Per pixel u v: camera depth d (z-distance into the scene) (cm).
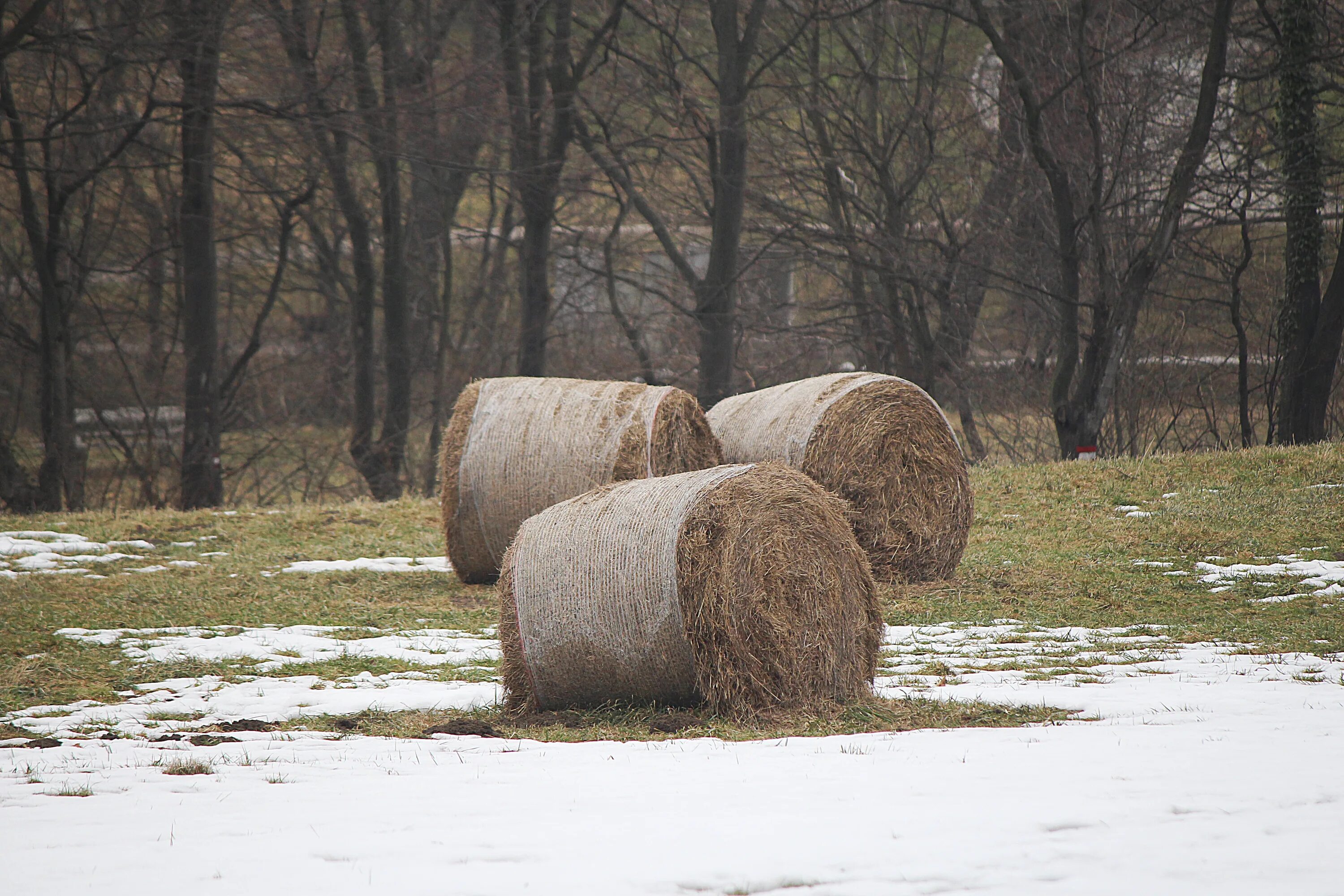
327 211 14200
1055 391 11031
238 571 6688
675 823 2036
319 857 1858
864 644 3709
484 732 3312
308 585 6247
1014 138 12825
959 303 13750
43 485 11162
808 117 13400
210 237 11119
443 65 13525
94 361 13162
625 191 13012
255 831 2041
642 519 3506
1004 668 4203
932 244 12675
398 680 4112
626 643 3459
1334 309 10575
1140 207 12281
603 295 16562
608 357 15188
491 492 5953
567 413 5944
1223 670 3962
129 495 13662
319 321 17475
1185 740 2750
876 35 13262
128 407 13488
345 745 3086
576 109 12644
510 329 15562
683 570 3388
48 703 3791
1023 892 1603
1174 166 12150
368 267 13112
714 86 13038
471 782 2488
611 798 2272
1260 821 1945
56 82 11031
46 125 10838
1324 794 2130
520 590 3619
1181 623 4997
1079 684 3800
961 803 2141
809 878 1700
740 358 14488
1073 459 10838
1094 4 10669
